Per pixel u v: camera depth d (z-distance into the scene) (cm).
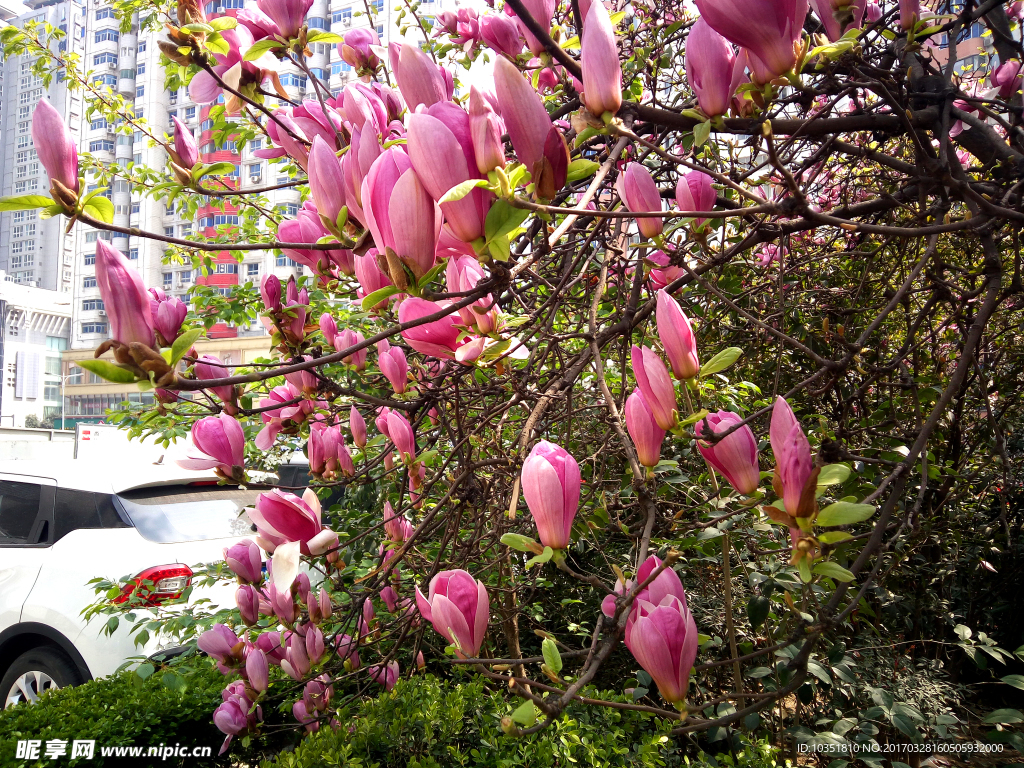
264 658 205
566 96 190
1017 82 177
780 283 163
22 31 362
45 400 5997
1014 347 269
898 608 277
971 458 257
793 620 182
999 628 377
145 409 288
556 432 235
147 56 4931
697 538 169
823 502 101
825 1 116
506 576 236
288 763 215
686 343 98
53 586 379
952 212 248
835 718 219
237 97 145
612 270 189
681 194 129
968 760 215
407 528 202
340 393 176
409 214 77
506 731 77
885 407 203
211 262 382
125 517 390
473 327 109
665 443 209
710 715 203
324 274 133
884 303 256
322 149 98
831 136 154
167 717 299
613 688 305
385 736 230
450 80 134
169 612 255
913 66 152
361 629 218
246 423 309
